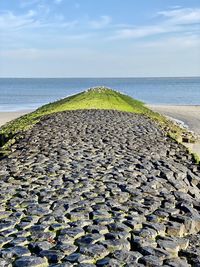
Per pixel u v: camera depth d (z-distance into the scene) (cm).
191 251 745
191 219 884
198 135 4062
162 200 1030
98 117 3219
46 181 1195
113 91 6719
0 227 813
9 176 1292
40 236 768
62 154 1639
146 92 16800
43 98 12912
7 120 5831
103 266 654
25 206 954
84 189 1105
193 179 1433
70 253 703
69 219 866
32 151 1770
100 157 1584
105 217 877
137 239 759
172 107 7656
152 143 2080
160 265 667
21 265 654
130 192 1085
